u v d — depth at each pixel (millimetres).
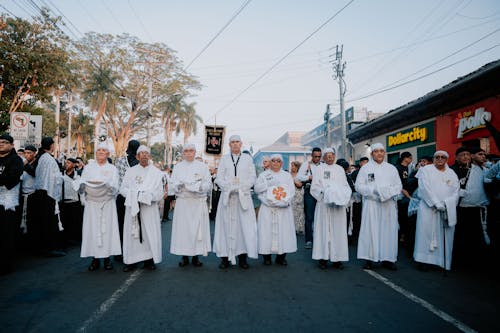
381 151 5988
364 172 6023
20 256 6633
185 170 6051
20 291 4473
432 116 14070
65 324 3449
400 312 3840
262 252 6023
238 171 6000
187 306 3963
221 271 5629
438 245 5691
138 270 5629
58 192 6691
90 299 4176
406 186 7180
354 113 24547
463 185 5902
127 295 4332
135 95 36250
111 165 5801
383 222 5832
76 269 5652
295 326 3445
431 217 5773
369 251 5805
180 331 3307
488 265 5875
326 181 6039
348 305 4051
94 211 5582
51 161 6598
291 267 5961
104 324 3449
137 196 5438
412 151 15617
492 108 10945
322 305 4043
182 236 5855
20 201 6641
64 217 7641
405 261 6512
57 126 25469
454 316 3734
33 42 15641
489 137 11094
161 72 36188
